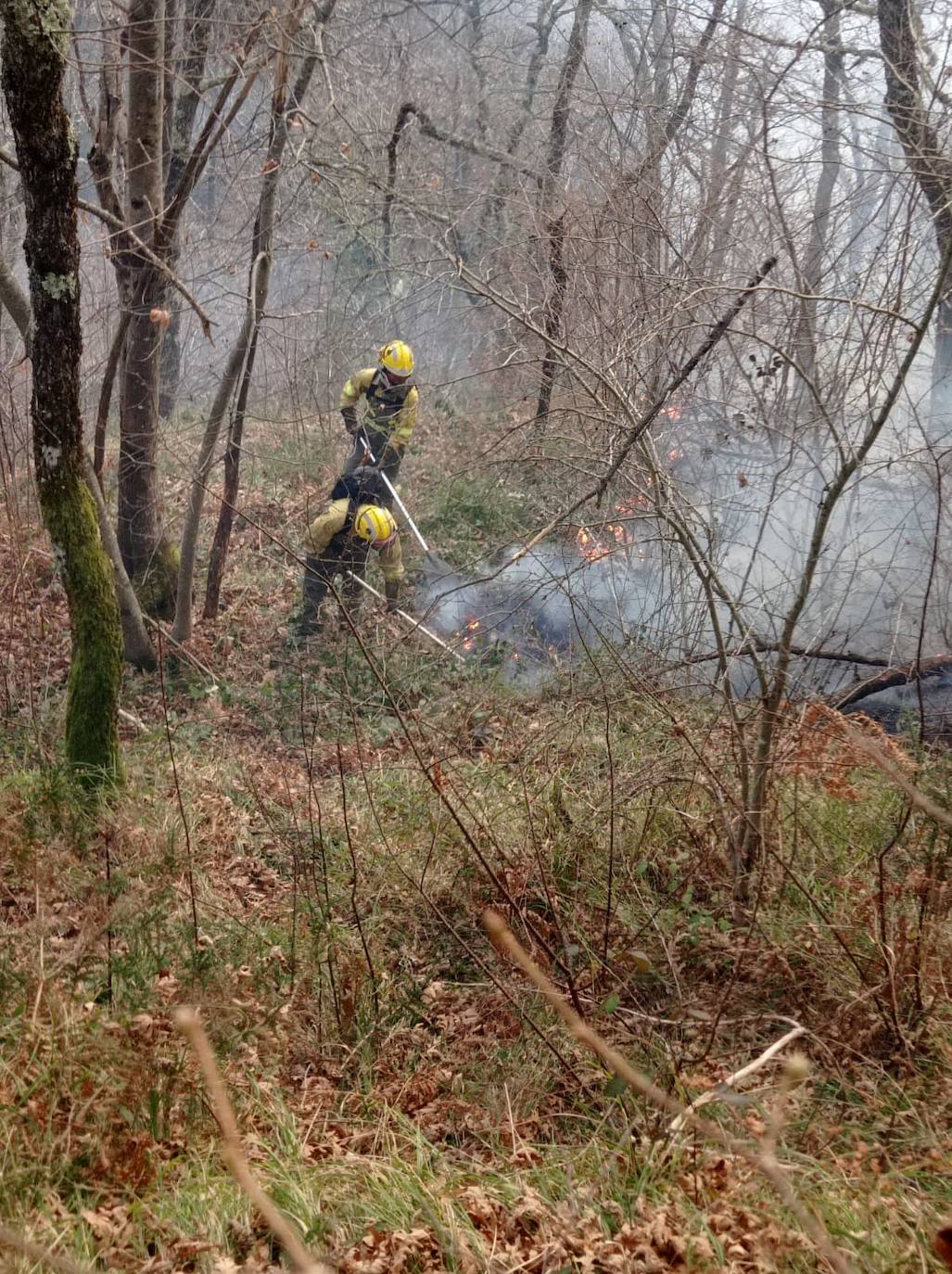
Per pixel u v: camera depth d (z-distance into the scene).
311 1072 3.78
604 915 4.41
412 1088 3.68
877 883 4.31
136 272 8.02
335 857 5.07
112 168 7.86
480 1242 2.76
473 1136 3.51
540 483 9.09
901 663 6.51
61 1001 3.40
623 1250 2.68
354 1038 3.97
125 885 4.33
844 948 3.89
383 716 7.12
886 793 4.93
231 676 7.95
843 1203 2.88
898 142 7.37
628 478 5.91
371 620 8.09
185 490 10.36
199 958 3.90
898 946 3.88
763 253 8.66
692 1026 3.71
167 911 4.41
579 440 6.60
